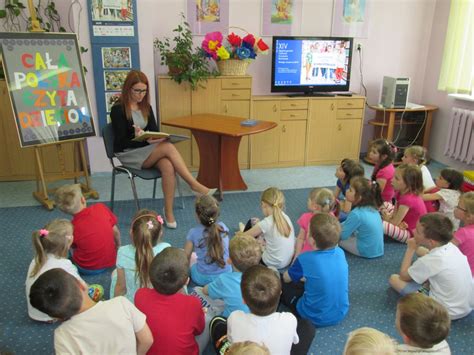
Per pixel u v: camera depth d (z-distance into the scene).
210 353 1.79
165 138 2.97
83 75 3.43
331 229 1.88
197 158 4.43
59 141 3.34
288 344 1.44
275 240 2.33
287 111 4.45
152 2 4.16
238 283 1.78
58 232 1.89
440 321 1.27
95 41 3.87
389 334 1.94
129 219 3.19
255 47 4.18
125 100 3.05
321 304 1.90
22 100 3.14
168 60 4.01
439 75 4.80
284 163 4.64
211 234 2.10
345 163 3.24
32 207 3.41
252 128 3.37
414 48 4.99
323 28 4.65
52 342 1.85
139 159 2.98
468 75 4.29
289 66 4.53
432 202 2.96
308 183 4.11
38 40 3.20
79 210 2.33
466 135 4.30
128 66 4.00
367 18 4.73
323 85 4.68
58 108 3.31
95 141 4.16
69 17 3.88
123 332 1.31
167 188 2.97
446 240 1.94
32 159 3.98
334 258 1.91
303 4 4.52
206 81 4.15
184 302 1.52
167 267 1.48
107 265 2.37
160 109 4.16
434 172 4.63
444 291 1.94
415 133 5.01
